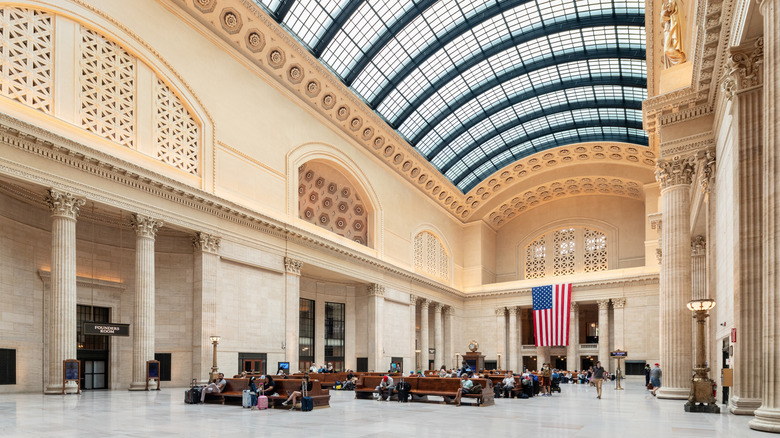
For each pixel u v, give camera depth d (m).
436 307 45.00
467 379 17.03
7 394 18.14
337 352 36.31
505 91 39.47
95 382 22.58
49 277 21.00
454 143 43.88
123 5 20.33
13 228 19.67
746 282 11.33
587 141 45.12
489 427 10.43
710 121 16.97
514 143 45.88
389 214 38.38
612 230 47.88
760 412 8.71
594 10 31.08
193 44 23.30
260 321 25.47
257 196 26.03
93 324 18.31
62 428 9.64
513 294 47.31
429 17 31.28
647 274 41.59
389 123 37.66
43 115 17.34
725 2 11.59
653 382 23.53
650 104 17.62
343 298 36.91
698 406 12.84
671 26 18.66
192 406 14.76
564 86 38.28
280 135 28.03
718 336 16.23
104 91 19.42
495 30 33.12
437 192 45.28
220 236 23.31
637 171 43.91
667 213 17.72
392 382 18.30
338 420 11.64
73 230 17.72
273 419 11.73
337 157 32.72
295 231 27.58
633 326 42.00
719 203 15.95
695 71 15.34
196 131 23.14
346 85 32.53
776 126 8.53
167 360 23.09
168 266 23.83
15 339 19.31
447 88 37.66
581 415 12.85
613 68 36.25
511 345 46.94
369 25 30.12
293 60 27.98
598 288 43.88
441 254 46.53
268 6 26.38
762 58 11.21
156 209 20.59
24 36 17.17
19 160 16.34
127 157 19.86
